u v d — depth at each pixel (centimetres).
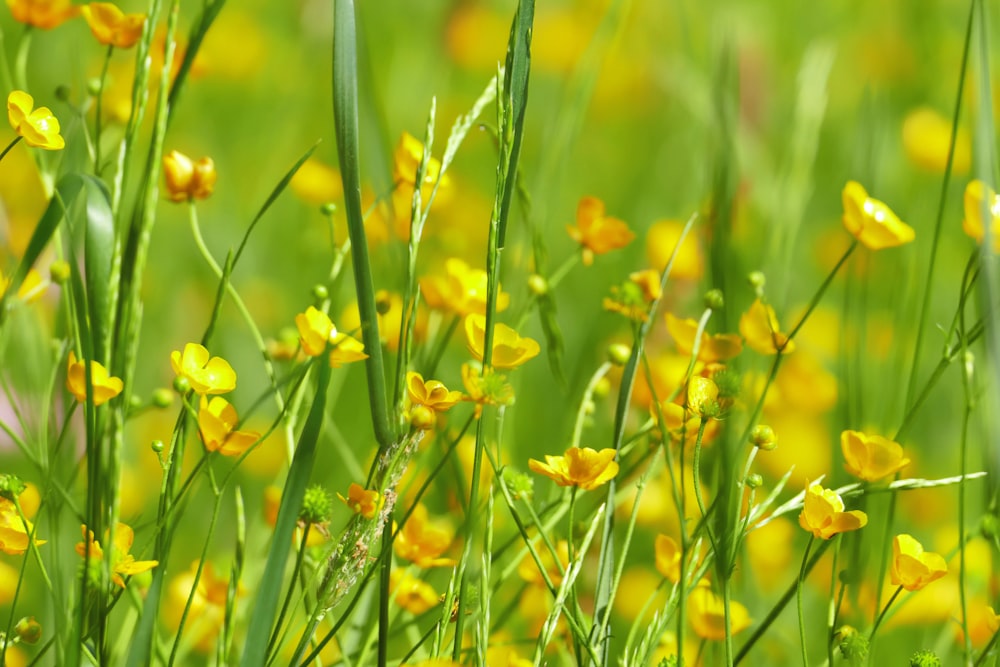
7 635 137
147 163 141
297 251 242
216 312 142
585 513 160
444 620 138
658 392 156
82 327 136
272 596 133
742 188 214
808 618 169
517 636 158
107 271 139
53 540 143
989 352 140
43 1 151
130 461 181
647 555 170
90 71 247
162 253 238
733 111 171
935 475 196
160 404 146
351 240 136
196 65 156
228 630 138
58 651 137
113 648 146
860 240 144
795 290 249
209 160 147
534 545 150
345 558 136
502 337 139
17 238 182
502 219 138
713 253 156
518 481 142
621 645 165
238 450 138
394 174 153
